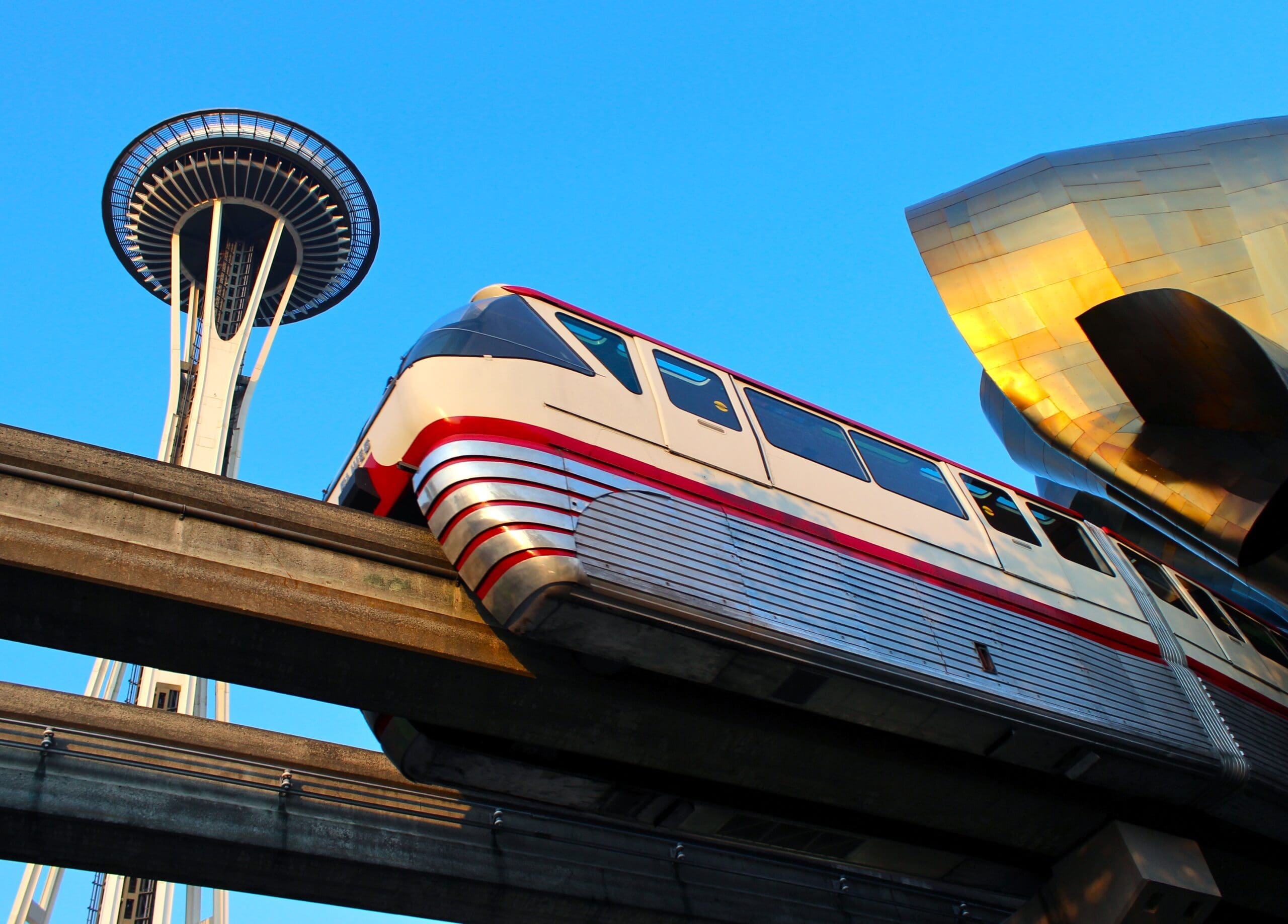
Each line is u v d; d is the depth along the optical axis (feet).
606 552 32.30
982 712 39.70
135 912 146.51
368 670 32.76
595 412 36.04
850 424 46.16
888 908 52.34
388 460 35.22
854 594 38.73
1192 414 74.08
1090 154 82.48
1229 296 73.72
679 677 34.76
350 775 41.65
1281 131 82.02
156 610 30.19
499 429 33.30
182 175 246.88
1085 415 76.33
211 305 224.33
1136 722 45.55
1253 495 71.56
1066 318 75.92
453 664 33.01
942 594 42.19
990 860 48.19
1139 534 100.89
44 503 30.04
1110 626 48.93
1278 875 54.75
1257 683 56.29
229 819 37.99
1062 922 48.08
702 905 46.39
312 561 33.14
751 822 42.60
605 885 44.37
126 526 30.78
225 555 31.73
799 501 39.93
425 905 41.50
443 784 38.01
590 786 39.06
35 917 124.57
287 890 39.47
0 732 35.88
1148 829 48.32
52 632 30.37
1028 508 51.78
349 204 262.06
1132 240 76.02
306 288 273.13
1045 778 45.57
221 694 162.30
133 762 37.50
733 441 39.70
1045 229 77.82
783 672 35.22
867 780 41.06
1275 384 68.08
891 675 37.35
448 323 37.01
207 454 198.49
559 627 31.78
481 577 31.24
